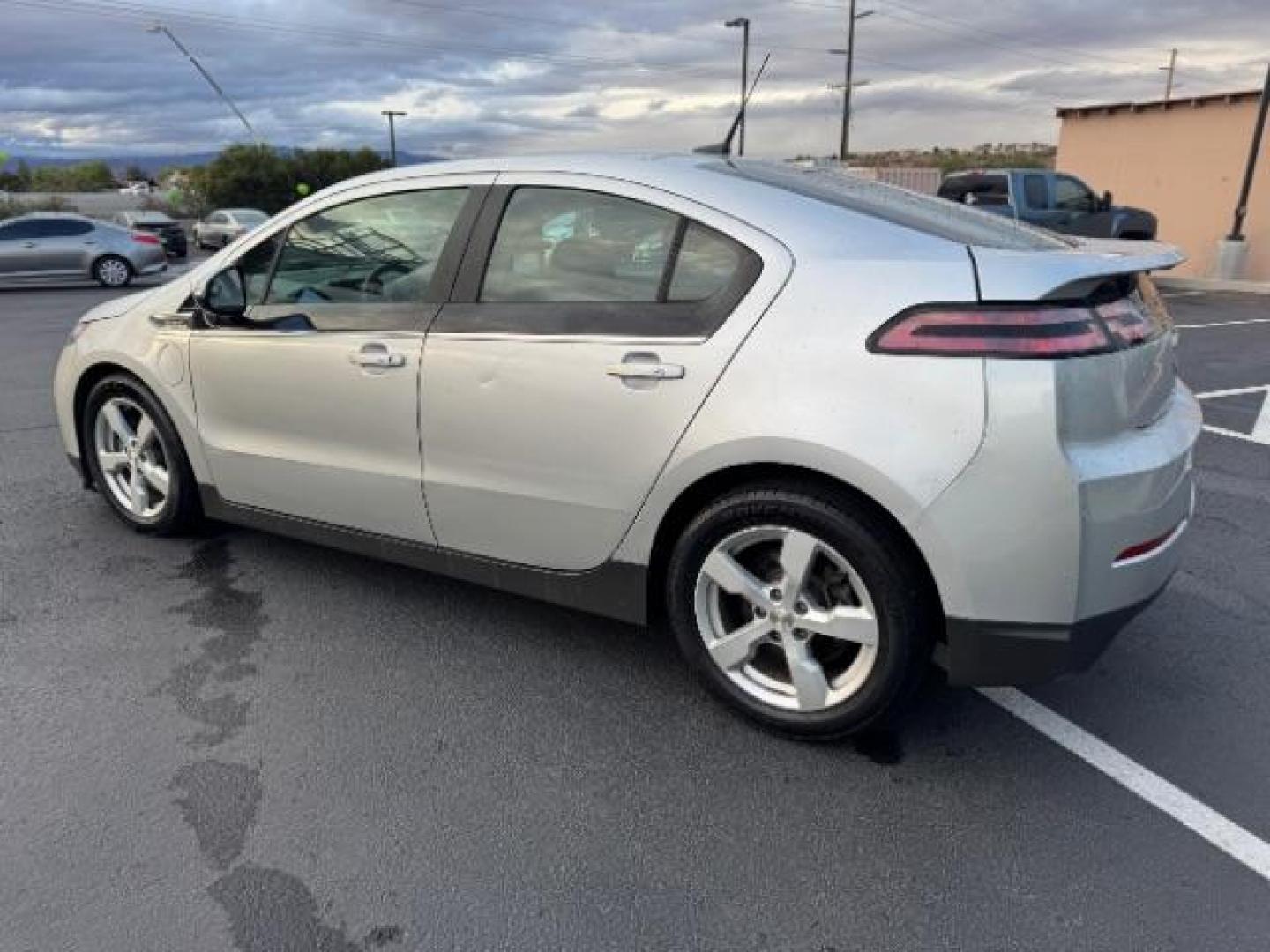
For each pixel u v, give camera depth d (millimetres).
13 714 3055
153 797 2666
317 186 55469
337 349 3475
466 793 2705
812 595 2811
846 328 2578
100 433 4492
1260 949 2170
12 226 19031
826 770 2818
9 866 2398
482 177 3299
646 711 3125
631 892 2346
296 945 2178
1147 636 3627
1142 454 2584
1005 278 2473
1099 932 2223
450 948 2182
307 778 2762
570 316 3002
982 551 2477
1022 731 3023
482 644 3557
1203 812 2637
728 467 2750
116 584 4020
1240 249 17438
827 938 2211
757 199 2883
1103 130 20797
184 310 4023
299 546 4434
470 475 3260
